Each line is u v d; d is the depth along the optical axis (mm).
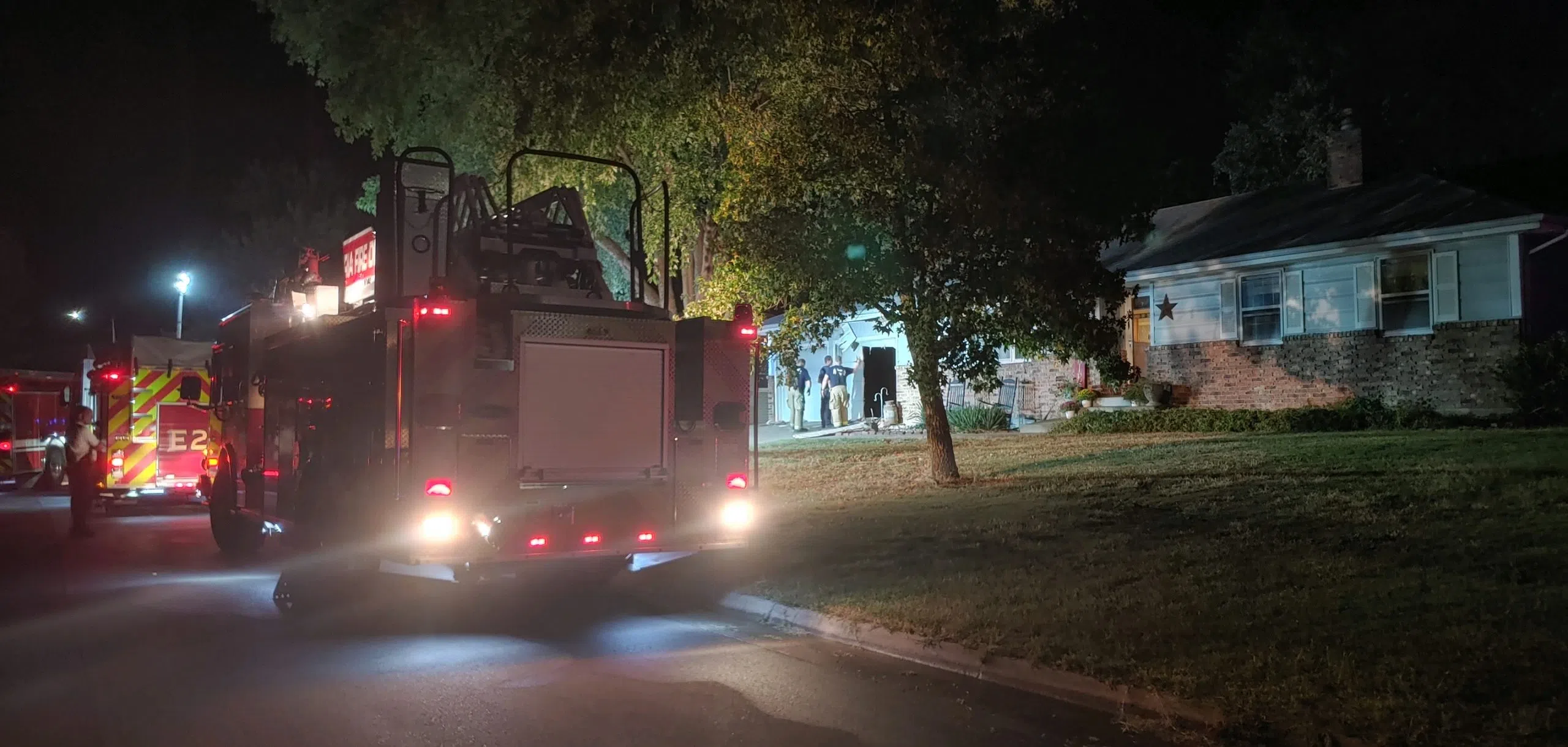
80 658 8547
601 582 11945
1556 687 6395
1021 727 6754
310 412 10570
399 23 20391
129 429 18219
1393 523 11148
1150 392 24781
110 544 15383
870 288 15141
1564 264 20562
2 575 12578
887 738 6535
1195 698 6762
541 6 18469
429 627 9773
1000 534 12344
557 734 6598
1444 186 22734
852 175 14758
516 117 20203
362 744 6391
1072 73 14555
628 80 18594
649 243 20719
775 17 16156
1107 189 15008
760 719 6918
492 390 9000
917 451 21641
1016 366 28109
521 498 9055
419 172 11117
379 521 8914
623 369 9609
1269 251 22812
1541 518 10773
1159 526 12086
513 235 10391
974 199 14117
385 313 8922
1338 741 5973
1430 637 7480
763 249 15188
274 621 9992
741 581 11102
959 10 14242
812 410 32719
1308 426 21016
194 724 6793
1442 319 20688
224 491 13461
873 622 9109
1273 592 8992
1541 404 18594
